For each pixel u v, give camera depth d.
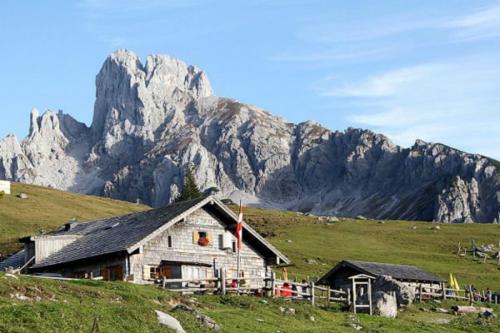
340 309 59.66
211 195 64.94
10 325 31.05
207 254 64.81
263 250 68.31
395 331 51.81
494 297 91.31
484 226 183.75
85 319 34.06
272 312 50.62
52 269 68.38
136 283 54.22
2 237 122.06
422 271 91.75
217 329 40.12
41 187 191.25
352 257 131.12
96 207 177.25
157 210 69.00
